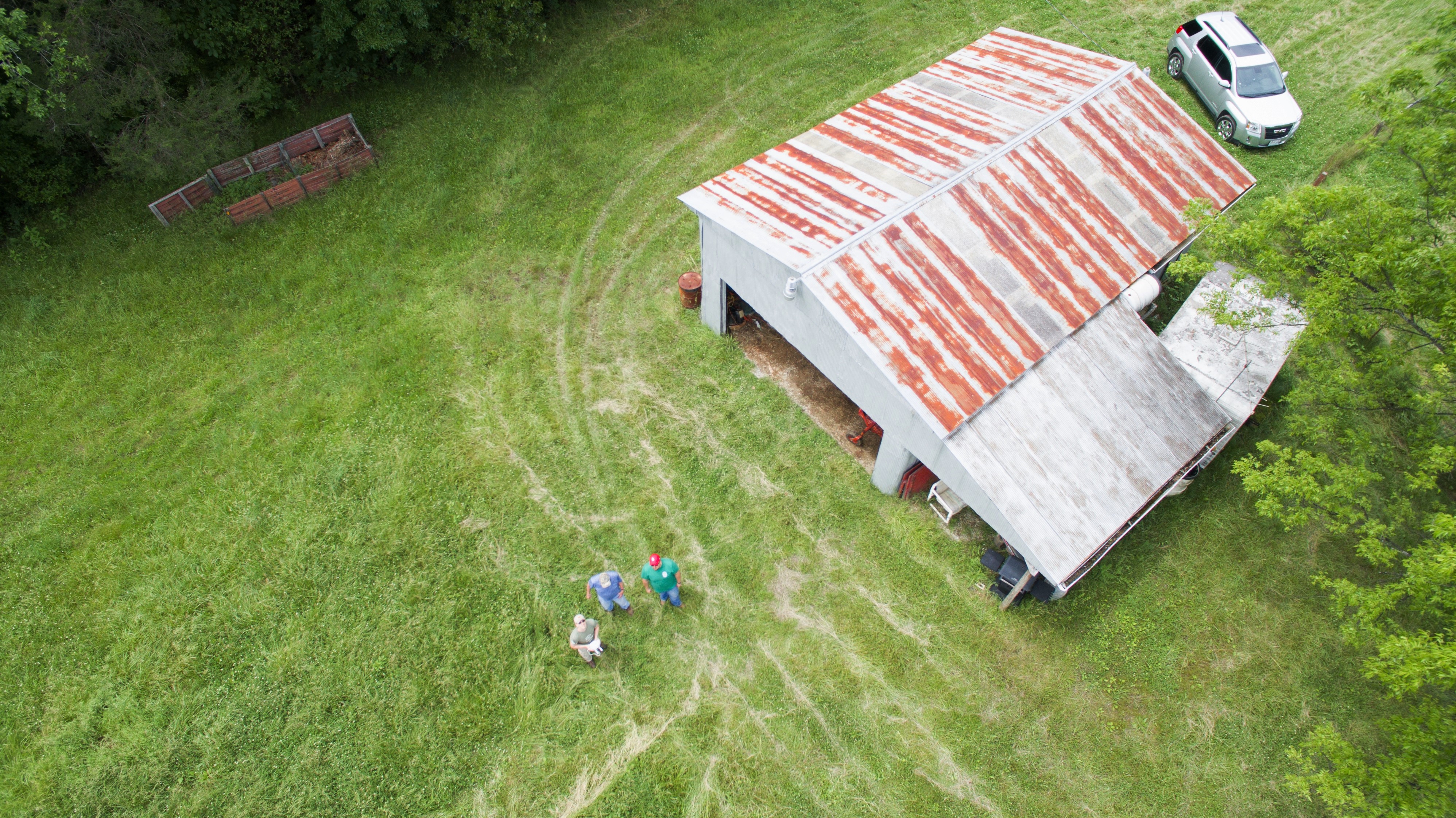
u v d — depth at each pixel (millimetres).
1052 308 13773
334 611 13508
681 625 13523
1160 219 15188
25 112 17500
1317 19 23781
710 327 17766
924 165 15117
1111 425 13148
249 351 17219
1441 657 9289
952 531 14547
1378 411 15656
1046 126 15570
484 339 17531
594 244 19516
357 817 11648
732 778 12055
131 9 17719
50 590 13750
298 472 15273
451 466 15367
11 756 12086
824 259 13383
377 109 22328
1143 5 24938
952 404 12578
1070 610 13602
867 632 13414
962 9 25234
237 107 20000
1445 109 11180
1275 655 13234
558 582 13938
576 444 15773
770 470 15414
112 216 19672
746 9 25359
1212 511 14773
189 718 12453
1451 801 9883
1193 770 12164
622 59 23844
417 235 19469
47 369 16781
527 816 11703
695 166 21078
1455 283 10695
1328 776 10453
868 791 11953
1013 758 12234
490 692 12734
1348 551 14367
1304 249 12906
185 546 14281
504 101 22641
